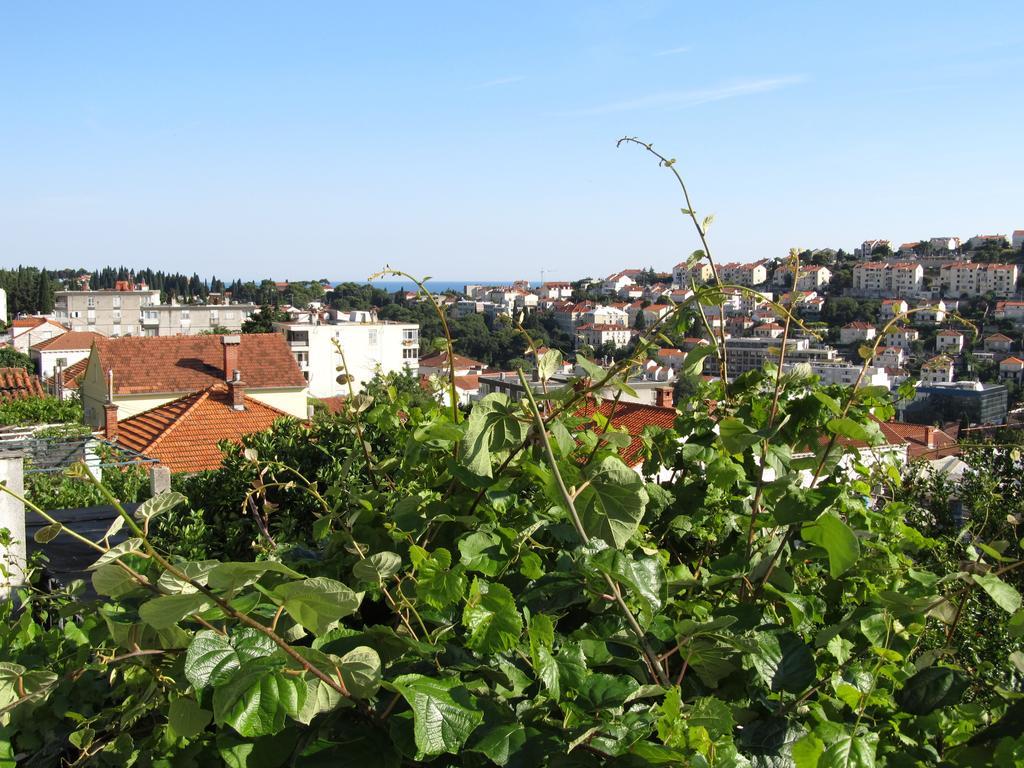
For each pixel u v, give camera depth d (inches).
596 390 99.6
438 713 66.2
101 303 4146.2
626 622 87.0
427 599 80.6
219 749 70.0
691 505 119.0
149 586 70.6
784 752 78.1
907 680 87.1
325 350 2133.4
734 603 98.4
